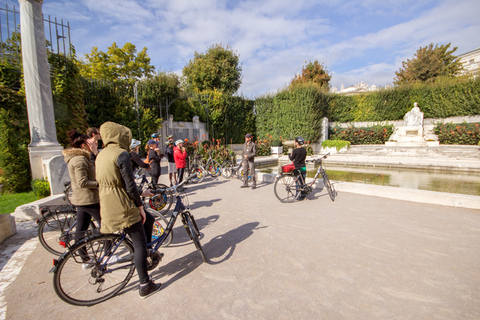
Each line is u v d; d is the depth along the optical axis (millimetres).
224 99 18984
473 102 17781
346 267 2941
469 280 2643
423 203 5410
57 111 7730
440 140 18453
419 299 2355
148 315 2230
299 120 18688
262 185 7883
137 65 24328
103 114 11453
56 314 2264
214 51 23453
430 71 29250
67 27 8016
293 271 2885
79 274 2676
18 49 7219
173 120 16281
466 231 3895
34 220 4746
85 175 2857
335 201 5727
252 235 3941
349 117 22734
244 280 2736
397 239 3662
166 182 8742
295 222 4465
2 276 2910
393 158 13695
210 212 5164
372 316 2141
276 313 2203
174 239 3900
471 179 9398
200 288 2611
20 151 6621
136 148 5492
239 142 21000
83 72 21047
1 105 6578
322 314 2176
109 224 2311
